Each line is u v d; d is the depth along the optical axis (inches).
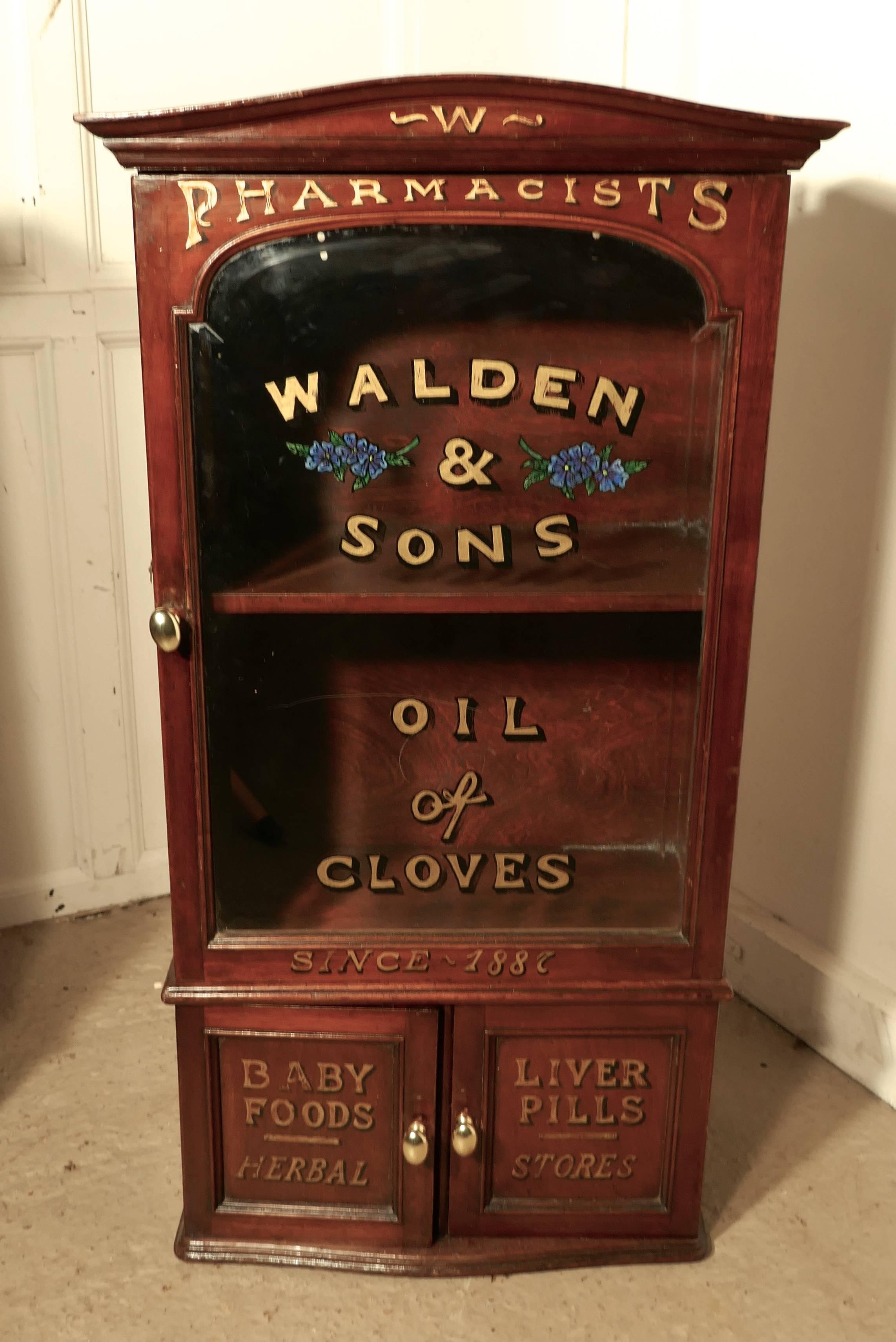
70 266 75.8
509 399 49.8
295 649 53.1
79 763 85.1
